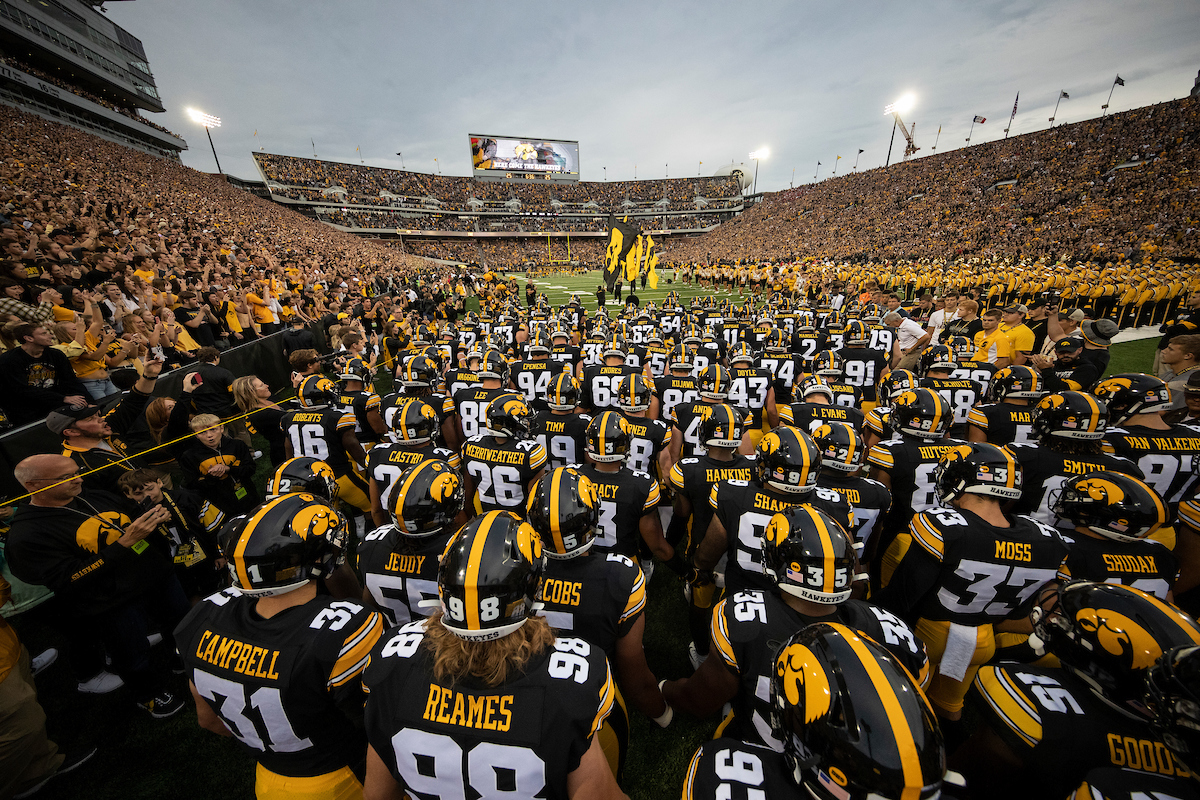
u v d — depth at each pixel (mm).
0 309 5820
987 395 5531
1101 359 6000
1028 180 43406
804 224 58219
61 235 11367
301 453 4648
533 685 1408
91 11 42031
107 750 2965
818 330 10555
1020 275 19281
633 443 4363
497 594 1375
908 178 55281
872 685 1139
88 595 2789
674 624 3848
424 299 21500
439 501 2314
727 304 15125
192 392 5883
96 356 6254
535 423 4605
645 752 2863
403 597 2498
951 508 2467
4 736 2398
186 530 3572
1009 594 2301
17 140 22828
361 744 1842
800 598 1776
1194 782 1188
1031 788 1501
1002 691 1572
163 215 21203
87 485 3574
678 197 91250
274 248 25094
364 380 5480
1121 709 1377
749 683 1773
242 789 2746
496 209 84625
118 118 40781
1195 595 2844
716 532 2828
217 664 1668
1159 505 2139
